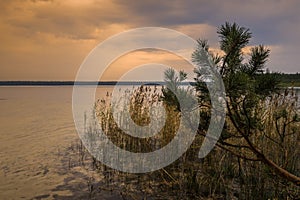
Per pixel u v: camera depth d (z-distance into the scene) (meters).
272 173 2.83
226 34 2.37
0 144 8.46
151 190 4.72
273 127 4.06
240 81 2.20
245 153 4.28
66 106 23.02
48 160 6.61
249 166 4.32
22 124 12.90
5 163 6.34
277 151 4.03
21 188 4.80
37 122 13.58
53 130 11.15
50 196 4.48
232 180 4.64
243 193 4.25
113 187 4.87
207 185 4.70
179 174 5.04
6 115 16.73
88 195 4.53
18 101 29.92
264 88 2.33
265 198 3.94
